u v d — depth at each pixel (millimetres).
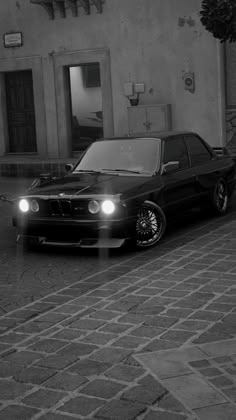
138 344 4477
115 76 16609
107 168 8617
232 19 10172
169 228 8992
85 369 4094
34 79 17734
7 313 5477
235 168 10531
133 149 8742
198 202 9078
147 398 3633
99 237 7477
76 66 17375
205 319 4914
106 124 16906
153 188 7961
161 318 5000
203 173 9195
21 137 18594
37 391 3818
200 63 15570
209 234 8320
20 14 17641
